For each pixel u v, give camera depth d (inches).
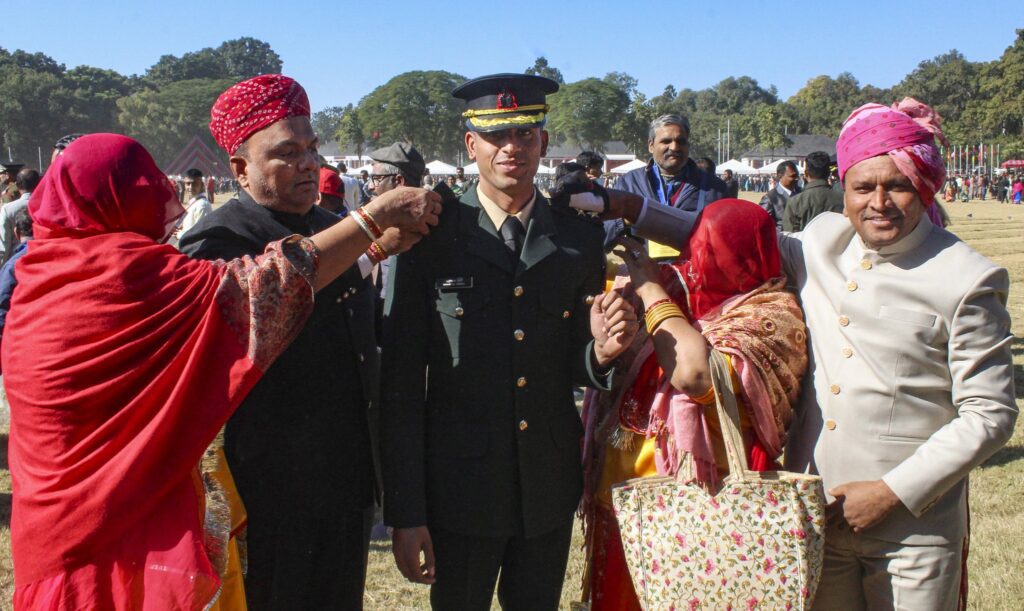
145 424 81.6
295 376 100.0
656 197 242.4
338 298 103.8
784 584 91.8
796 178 435.5
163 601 80.3
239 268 85.1
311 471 100.6
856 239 102.1
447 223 104.2
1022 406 280.5
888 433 97.0
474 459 103.3
